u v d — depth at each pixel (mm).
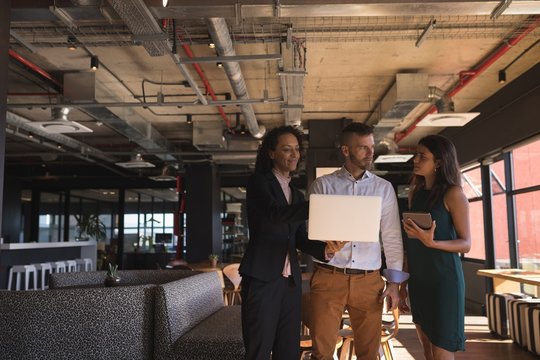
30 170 14602
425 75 6781
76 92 6629
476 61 6512
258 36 5465
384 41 5820
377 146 10102
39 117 9344
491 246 8656
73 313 3242
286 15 4172
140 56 6281
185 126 10344
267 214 2191
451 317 2496
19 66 6520
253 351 2250
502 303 6426
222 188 16328
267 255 2291
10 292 3246
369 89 7703
